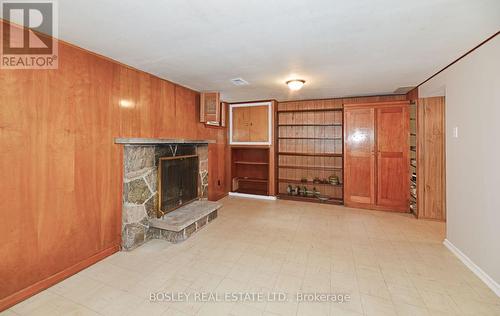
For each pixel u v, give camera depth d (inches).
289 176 215.9
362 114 169.6
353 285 80.2
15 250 70.2
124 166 104.7
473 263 89.1
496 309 68.4
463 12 64.4
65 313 66.7
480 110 85.7
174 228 110.8
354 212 164.2
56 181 80.4
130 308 68.9
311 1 59.3
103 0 58.1
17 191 70.4
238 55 96.7
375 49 90.6
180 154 143.0
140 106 115.7
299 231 129.4
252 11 63.9
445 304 70.7
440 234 124.6
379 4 60.7
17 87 69.9
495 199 78.1
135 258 98.4
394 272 88.2
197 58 100.0
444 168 144.2
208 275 86.2
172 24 71.0
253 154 228.2
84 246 90.4
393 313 67.0
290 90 161.9
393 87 152.3
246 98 194.4
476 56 87.9
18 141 70.3
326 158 203.8
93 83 92.3
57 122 80.3
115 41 82.6
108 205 99.4
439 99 143.5
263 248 108.4
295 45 87.0
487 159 82.0
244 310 68.3
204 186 169.3
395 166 162.6
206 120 162.6
